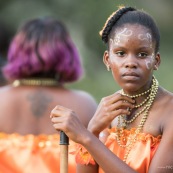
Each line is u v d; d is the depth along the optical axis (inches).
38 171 416.2
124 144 319.0
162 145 308.8
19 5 1273.4
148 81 318.3
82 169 326.3
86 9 1293.1
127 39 312.3
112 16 323.0
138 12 320.5
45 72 433.1
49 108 427.5
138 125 319.3
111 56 317.1
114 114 317.7
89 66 1200.8
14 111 427.8
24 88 431.5
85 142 305.3
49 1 1295.5
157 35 318.7
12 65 434.3
